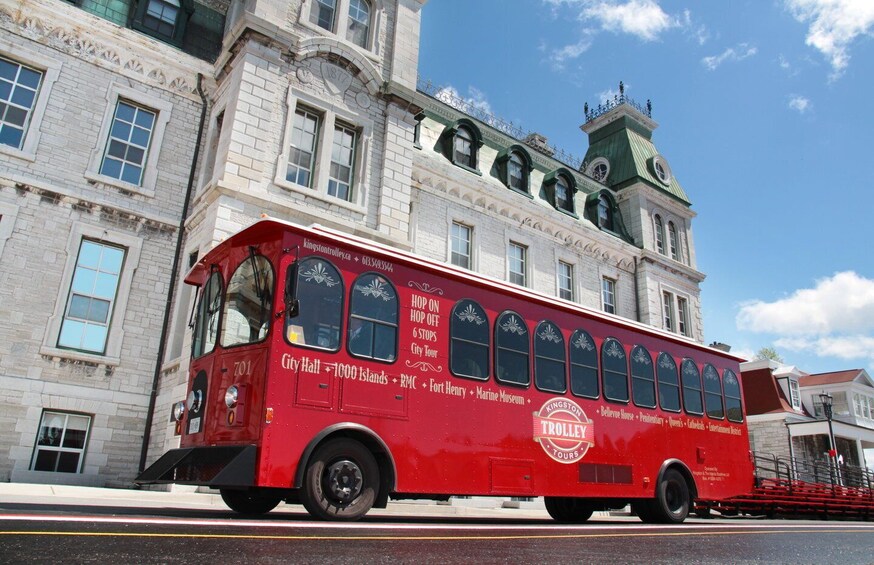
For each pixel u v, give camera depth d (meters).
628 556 5.05
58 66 15.18
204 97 17.12
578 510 12.17
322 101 16.39
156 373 14.95
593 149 32.28
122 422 14.27
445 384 8.87
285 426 7.12
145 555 3.68
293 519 7.17
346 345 7.95
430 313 9.02
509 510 16.31
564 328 10.94
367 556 4.18
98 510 7.14
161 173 16.11
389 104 17.67
